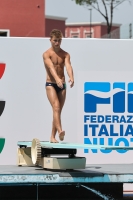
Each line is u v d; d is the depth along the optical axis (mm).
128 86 24234
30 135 23781
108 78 24125
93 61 24016
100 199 21469
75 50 23938
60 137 20078
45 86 21812
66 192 21562
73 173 18547
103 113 24125
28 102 23781
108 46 24062
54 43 20109
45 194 21438
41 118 23844
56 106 20188
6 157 23656
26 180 18344
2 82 23656
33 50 23781
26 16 53406
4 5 53062
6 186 21188
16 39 23719
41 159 19500
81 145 18391
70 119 23953
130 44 24141
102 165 22438
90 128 24062
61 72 20328
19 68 23750
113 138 24203
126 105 24250
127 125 24266
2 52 23656
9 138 23703
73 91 23938
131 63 24188
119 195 21609
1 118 23672
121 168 20797
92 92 24062
